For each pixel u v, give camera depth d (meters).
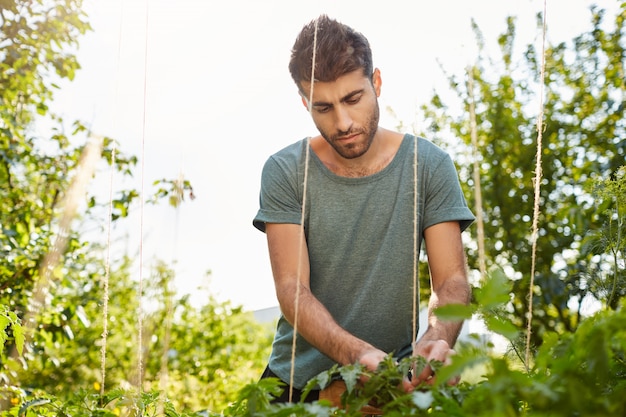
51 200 4.19
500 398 0.71
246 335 8.29
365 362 1.25
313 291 1.75
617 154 4.51
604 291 1.86
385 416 0.89
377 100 1.62
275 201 1.74
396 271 1.70
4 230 3.81
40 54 4.20
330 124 1.58
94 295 4.71
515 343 1.25
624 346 0.81
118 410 1.50
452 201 1.71
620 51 5.35
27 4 3.95
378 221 1.71
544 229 5.42
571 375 0.77
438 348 1.22
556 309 4.57
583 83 5.58
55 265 3.50
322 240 1.73
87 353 6.83
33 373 6.16
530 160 5.73
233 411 1.10
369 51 1.59
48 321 3.74
